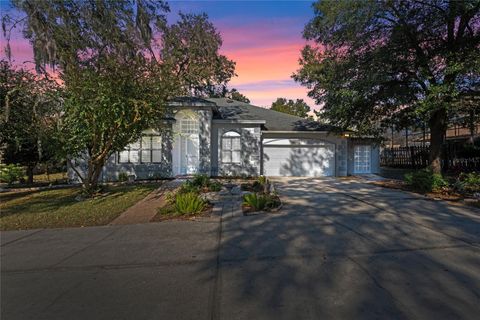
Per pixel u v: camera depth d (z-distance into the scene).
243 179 15.55
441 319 3.00
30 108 9.82
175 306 3.34
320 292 3.62
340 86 13.25
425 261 4.56
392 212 8.05
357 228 6.48
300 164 18.61
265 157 18.52
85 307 3.34
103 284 3.93
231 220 7.28
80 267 4.52
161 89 10.05
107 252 5.17
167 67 11.02
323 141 18.67
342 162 18.67
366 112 14.16
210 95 26.91
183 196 8.51
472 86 11.46
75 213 8.33
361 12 11.22
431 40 12.09
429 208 8.53
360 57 12.79
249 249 5.22
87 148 10.83
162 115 10.76
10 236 6.24
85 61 11.11
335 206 8.91
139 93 9.48
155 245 5.51
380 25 12.12
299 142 18.58
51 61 10.31
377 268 4.31
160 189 12.34
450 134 29.12
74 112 8.98
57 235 6.26
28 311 3.27
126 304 3.40
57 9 10.55
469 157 19.48
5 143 11.28
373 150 19.70
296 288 3.73
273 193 10.41
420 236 5.86
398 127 14.62
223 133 16.80
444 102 10.97
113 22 11.52
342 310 3.20
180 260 4.76
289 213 7.98
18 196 11.47
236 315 3.14
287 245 5.39
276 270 4.30
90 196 10.83
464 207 8.65
